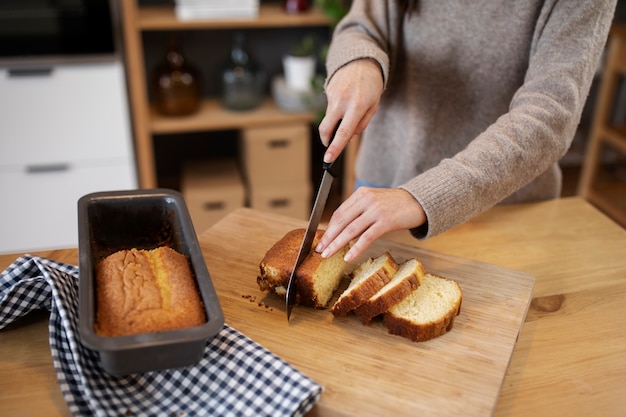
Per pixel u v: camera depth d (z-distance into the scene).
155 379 0.77
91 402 0.72
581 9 0.99
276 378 0.76
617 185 2.83
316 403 0.75
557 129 0.96
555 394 0.81
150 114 2.34
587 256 1.11
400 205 0.89
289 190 2.44
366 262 0.99
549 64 1.00
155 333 0.70
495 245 1.13
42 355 0.84
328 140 1.03
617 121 3.11
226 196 2.37
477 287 0.98
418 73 1.22
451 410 0.75
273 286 0.93
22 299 0.86
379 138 1.33
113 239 0.97
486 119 1.21
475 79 1.18
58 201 2.23
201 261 0.83
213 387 0.75
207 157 2.69
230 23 2.17
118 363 0.70
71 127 2.12
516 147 0.93
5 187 2.16
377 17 1.22
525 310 0.93
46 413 0.75
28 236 2.26
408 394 0.77
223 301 0.94
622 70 2.42
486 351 0.84
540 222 1.21
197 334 0.70
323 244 0.90
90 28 1.98
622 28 2.45
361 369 0.81
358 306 0.88
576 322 0.95
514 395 0.80
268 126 2.36
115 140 2.18
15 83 2.01
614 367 0.86
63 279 0.85
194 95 2.29
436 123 1.24
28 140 2.10
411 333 0.85
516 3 1.10
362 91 1.01
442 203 0.89
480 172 0.91
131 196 0.96
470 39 1.15
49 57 2.00
